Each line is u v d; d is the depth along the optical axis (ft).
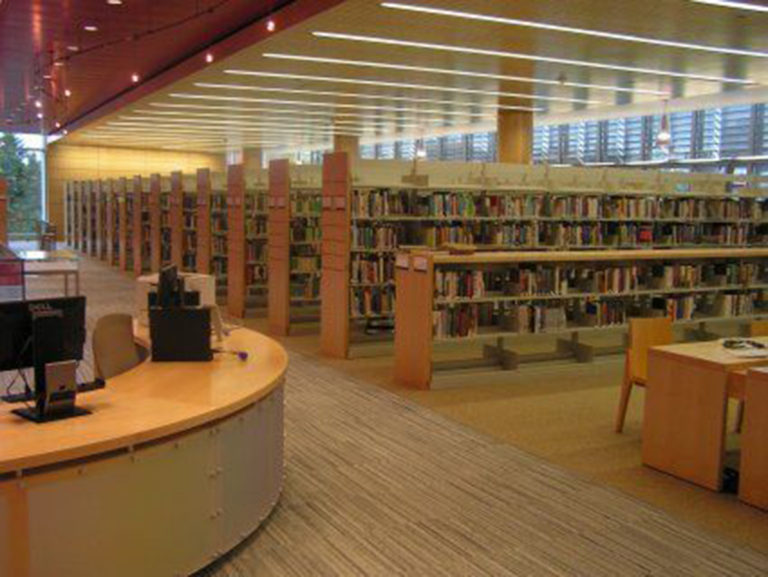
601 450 17.15
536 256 22.77
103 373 14.58
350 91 42.60
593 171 34.12
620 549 12.15
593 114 51.49
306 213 31.94
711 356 15.14
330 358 27.02
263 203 35.60
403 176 29.04
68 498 9.14
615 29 27.04
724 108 45.16
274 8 28.55
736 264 28.71
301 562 11.44
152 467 9.93
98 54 37.96
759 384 13.76
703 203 36.63
